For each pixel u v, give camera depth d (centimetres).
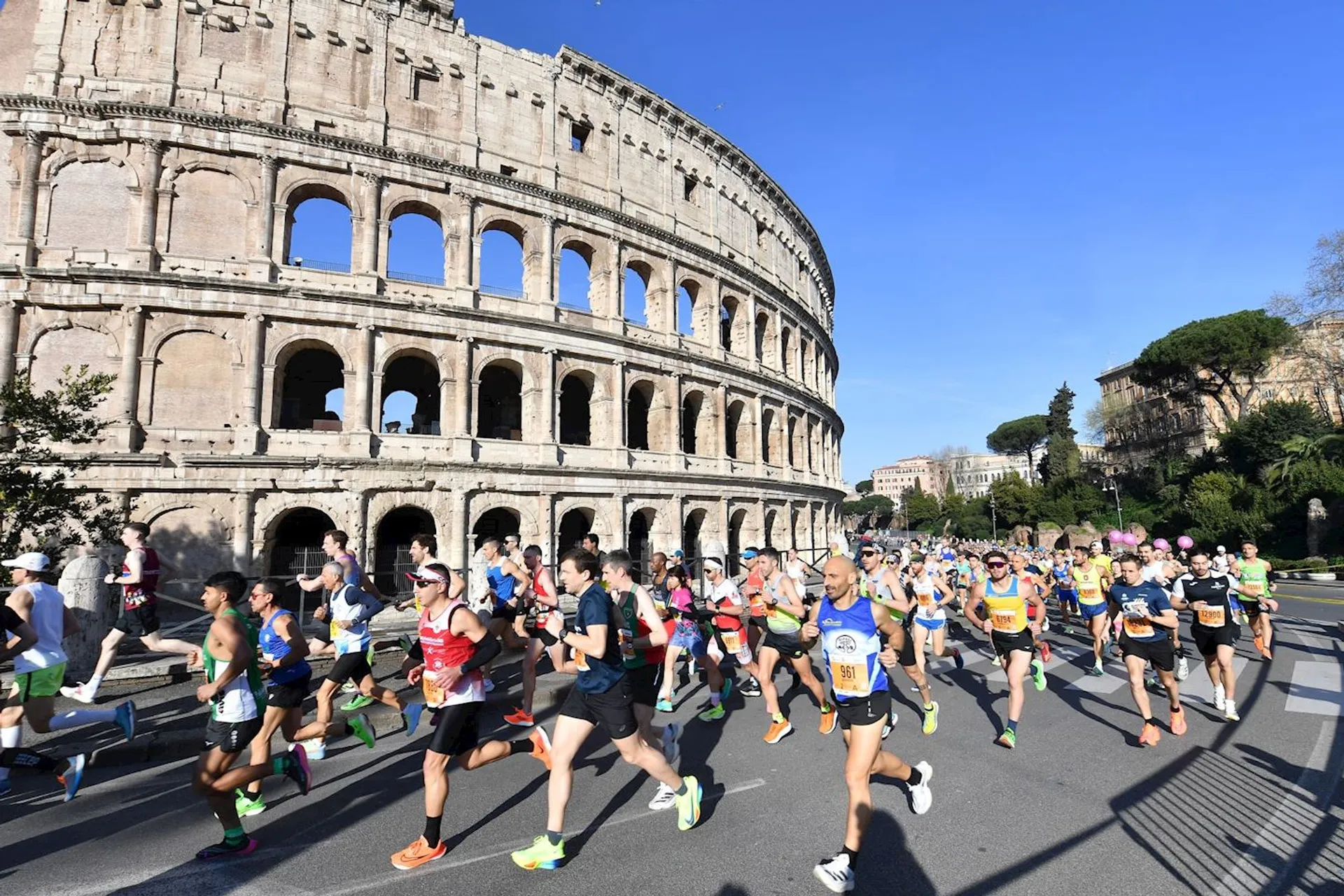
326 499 2922
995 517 12231
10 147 2758
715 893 622
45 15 2856
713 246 4647
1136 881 639
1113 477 10494
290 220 3128
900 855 698
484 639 755
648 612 845
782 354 5362
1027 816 795
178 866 688
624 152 4156
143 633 1280
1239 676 1572
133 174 2833
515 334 3456
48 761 948
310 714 1223
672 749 951
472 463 3192
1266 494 6488
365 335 3081
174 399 2786
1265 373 8544
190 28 2989
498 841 741
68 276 2677
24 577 975
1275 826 758
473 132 3525
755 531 4588
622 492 3697
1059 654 1953
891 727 1173
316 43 3203
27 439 1836
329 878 659
